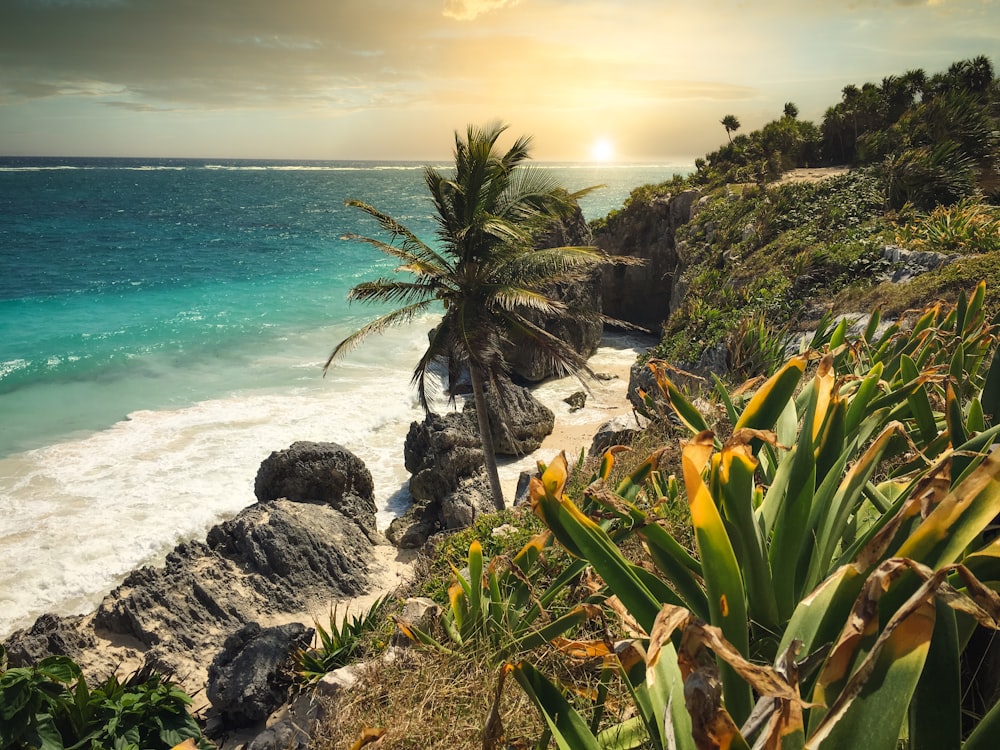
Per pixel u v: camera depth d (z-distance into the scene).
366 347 36.16
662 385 2.92
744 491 1.75
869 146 37.03
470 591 3.53
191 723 4.95
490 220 17.12
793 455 2.16
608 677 2.58
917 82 46.28
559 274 19.33
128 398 27.41
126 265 62.19
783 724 1.17
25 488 19.41
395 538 17.58
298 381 30.14
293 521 14.91
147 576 13.08
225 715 8.32
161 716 4.94
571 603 3.74
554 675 2.87
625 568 1.77
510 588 3.73
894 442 3.01
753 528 1.79
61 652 11.28
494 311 18.78
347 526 15.98
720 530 1.47
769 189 31.94
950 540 1.32
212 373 31.05
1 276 55.38
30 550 16.39
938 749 1.34
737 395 3.79
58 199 137.25
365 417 25.80
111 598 12.70
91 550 16.47
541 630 3.06
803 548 2.02
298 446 17.20
